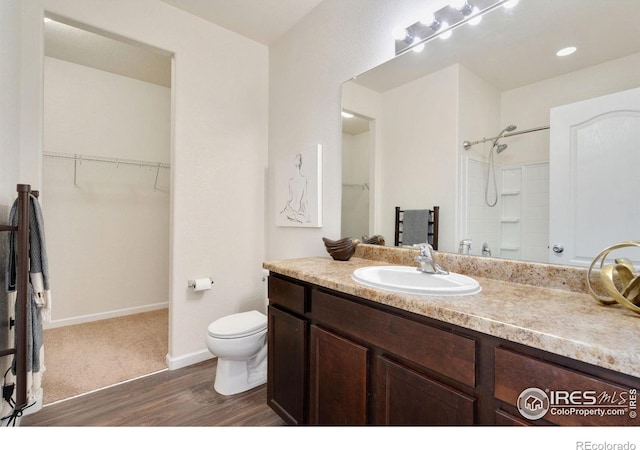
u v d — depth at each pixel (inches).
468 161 55.2
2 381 58.2
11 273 52.8
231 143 98.0
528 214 47.6
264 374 80.8
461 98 56.3
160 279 142.4
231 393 74.8
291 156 93.6
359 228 74.7
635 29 38.9
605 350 24.2
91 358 92.1
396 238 67.6
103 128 126.5
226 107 96.7
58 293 117.9
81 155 121.3
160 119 141.5
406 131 65.2
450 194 57.8
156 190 140.9
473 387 32.8
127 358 92.7
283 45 98.8
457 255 56.0
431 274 52.4
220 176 96.0
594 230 41.2
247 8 86.5
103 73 126.0
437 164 59.9
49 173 115.3
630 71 38.9
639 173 37.7
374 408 43.9
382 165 69.9
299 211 90.3
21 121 65.9
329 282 49.9
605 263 40.1
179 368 87.7
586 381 25.6
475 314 32.6
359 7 74.1
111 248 129.3
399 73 66.1
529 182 47.6
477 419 32.6
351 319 46.6
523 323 30.0
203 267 93.0
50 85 114.6
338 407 49.0
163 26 84.3
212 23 93.3
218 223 95.9
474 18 54.4
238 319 81.0
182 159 88.5
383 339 41.8
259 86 104.2
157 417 65.6
